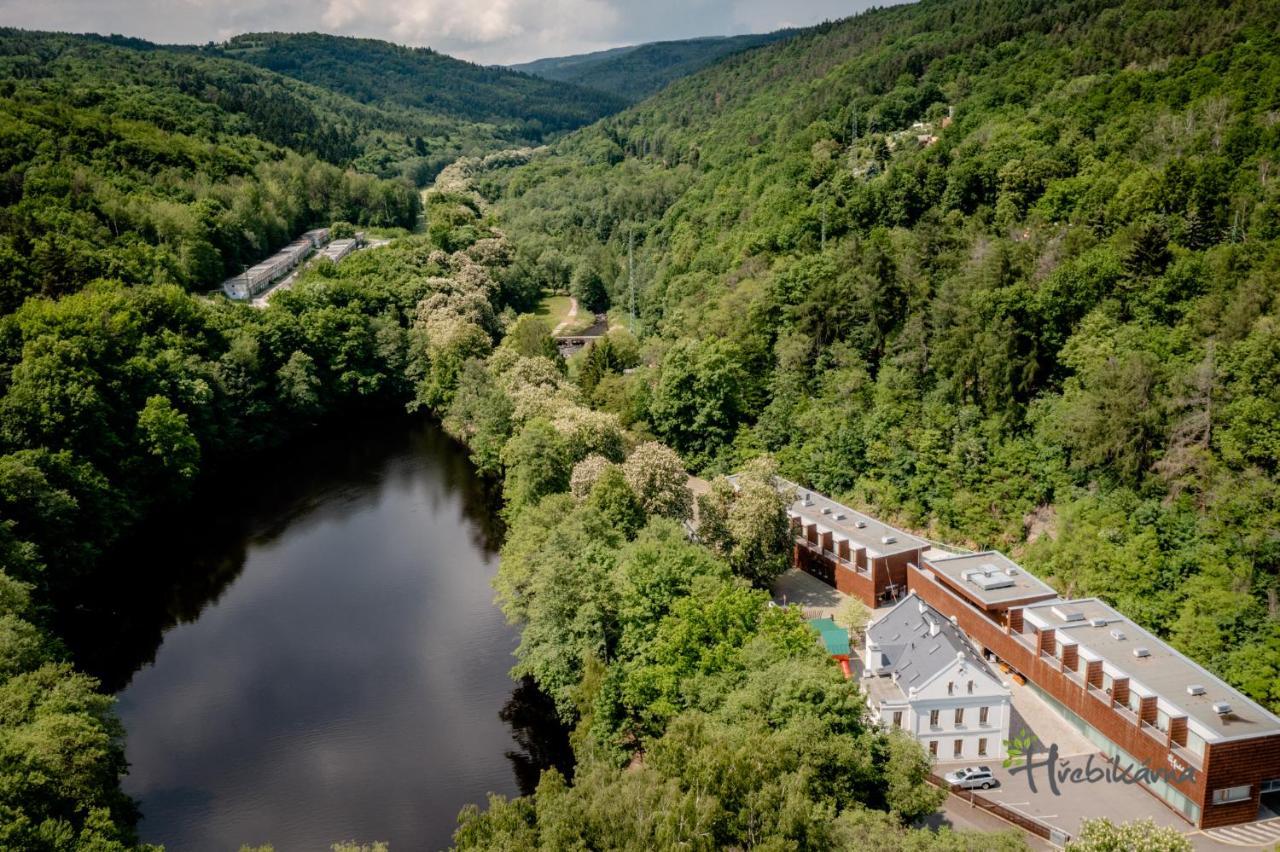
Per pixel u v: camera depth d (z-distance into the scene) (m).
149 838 78.44
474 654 107.25
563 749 90.69
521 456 124.00
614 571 94.50
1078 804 77.94
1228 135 143.12
